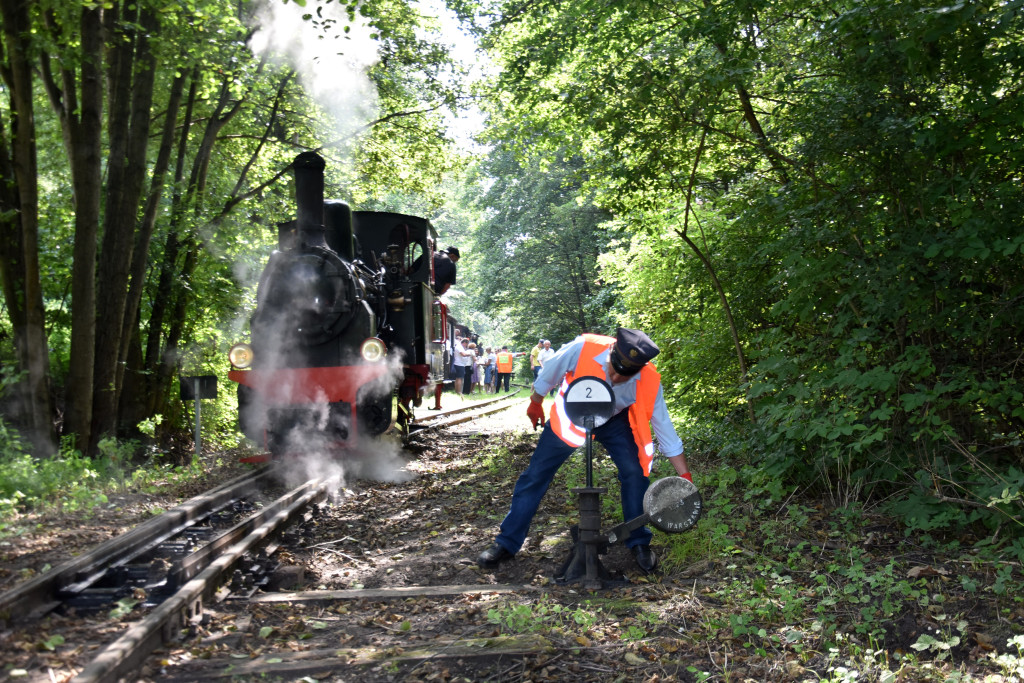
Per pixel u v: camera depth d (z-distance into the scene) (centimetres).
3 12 766
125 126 898
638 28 862
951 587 446
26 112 787
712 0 718
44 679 336
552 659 369
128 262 901
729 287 867
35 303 809
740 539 536
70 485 707
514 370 3797
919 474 579
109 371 884
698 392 968
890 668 357
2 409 810
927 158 607
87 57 801
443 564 534
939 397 603
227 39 949
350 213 1045
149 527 554
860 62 629
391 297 1083
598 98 787
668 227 929
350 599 459
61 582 439
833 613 415
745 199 812
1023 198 552
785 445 661
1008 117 548
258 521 584
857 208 660
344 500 770
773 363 665
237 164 1440
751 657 370
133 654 345
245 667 356
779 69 773
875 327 623
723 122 833
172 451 999
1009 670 341
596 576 475
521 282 3102
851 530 554
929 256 555
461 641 387
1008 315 572
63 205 1048
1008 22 501
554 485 787
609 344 496
